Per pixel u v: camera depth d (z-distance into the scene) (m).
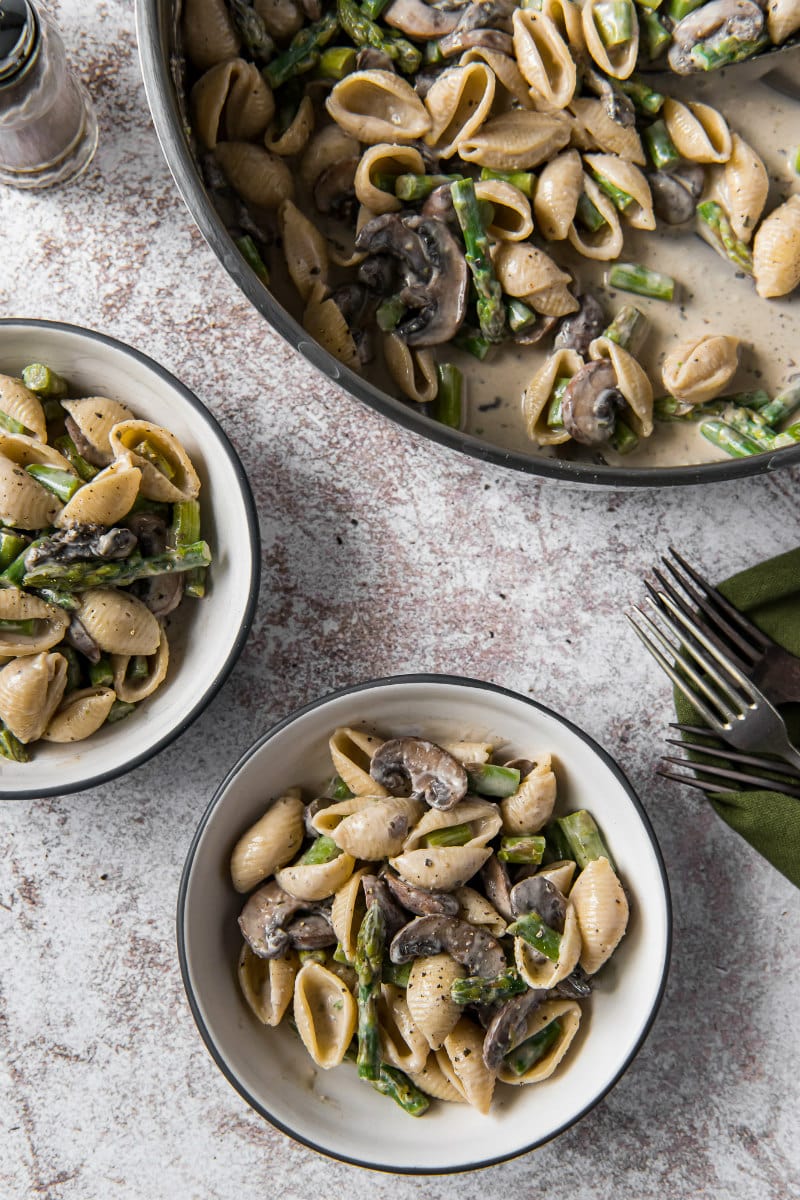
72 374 0.62
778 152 0.64
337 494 0.65
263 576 0.65
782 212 0.63
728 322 0.64
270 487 0.65
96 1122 0.65
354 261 0.63
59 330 0.60
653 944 0.60
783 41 0.63
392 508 0.66
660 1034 0.65
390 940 0.61
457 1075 0.60
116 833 0.65
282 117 0.63
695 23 0.62
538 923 0.60
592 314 0.63
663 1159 0.65
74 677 0.62
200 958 0.60
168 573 0.61
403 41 0.63
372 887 0.61
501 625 0.66
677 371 0.63
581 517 0.66
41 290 0.65
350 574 0.65
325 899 0.62
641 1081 0.65
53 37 0.62
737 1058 0.65
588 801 0.62
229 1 0.60
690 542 0.66
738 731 0.62
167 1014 0.65
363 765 0.64
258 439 0.65
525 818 0.61
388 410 0.58
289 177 0.63
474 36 0.62
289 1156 0.65
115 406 0.62
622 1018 0.61
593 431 0.63
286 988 0.61
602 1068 0.61
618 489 0.60
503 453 0.59
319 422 0.65
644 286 0.63
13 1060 0.65
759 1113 0.65
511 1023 0.60
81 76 0.65
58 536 0.60
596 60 0.62
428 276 0.62
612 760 0.60
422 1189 0.65
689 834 0.65
